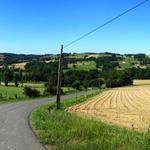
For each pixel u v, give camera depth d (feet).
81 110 150.82
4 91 350.64
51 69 579.07
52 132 63.26
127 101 230.48
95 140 49.85
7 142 55.16
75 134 57.36
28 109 150.82
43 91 350.23
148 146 41.47
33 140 57.26
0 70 570.87
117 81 574.97
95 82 530.27
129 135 52.34
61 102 209.26
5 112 129.39
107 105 189.37
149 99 256.32
